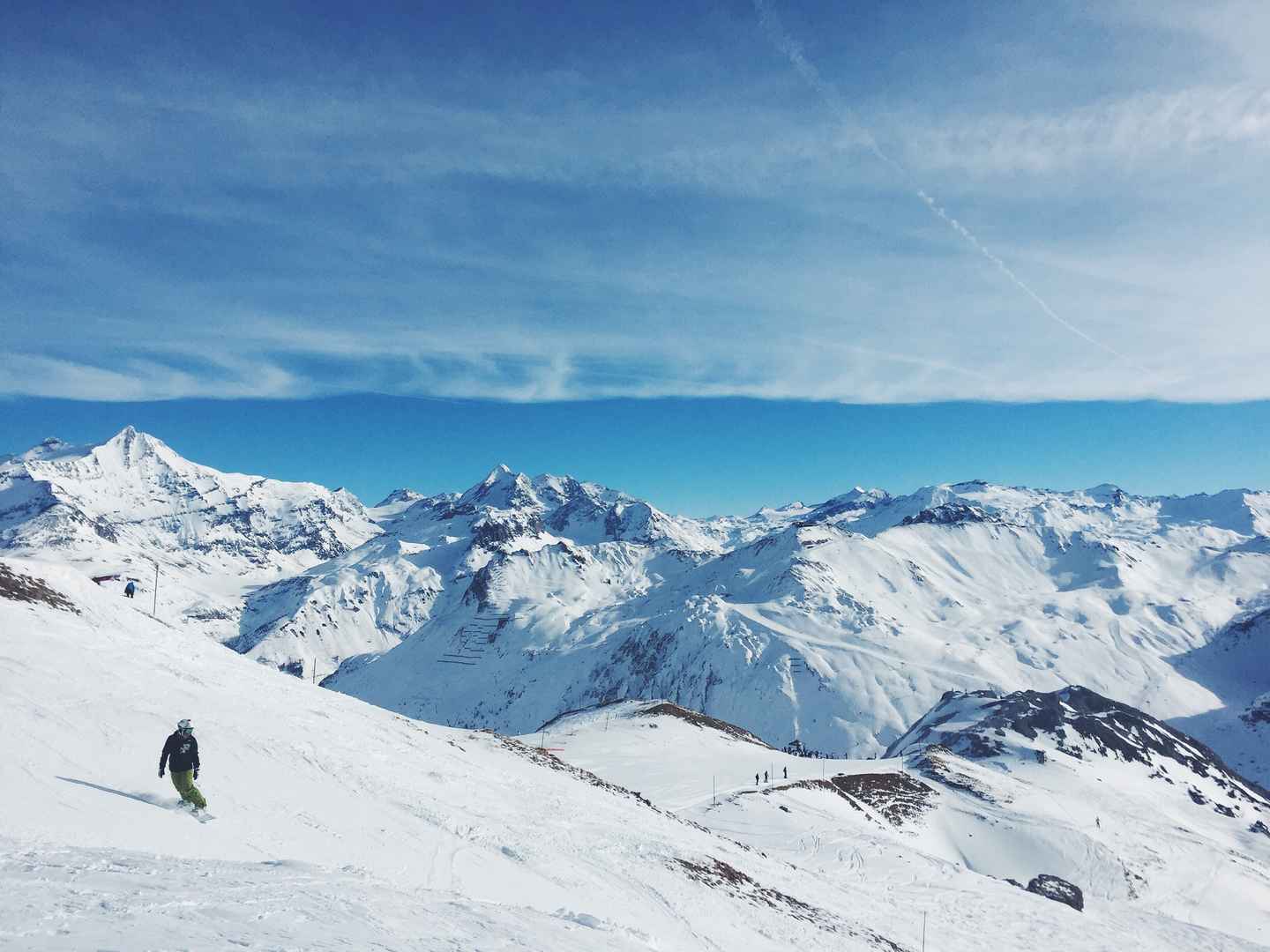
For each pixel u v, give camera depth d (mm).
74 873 10562
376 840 19391
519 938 13008
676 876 30562
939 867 63156
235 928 9461
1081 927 55656
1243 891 81812
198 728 22938
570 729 107812
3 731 17141
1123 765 131125
